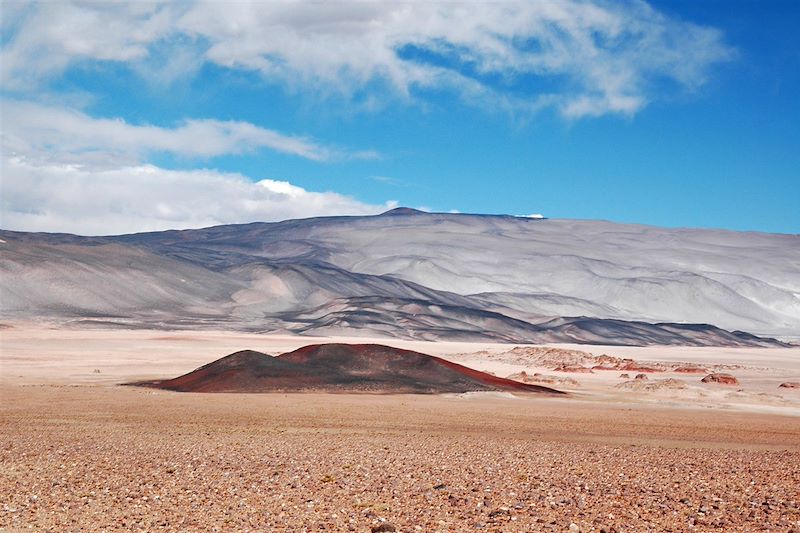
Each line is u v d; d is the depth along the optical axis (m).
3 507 24.39
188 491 27.36
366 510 24.34
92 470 32.22
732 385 120.81
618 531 21.62
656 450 44.12
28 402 68.31
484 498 26.62
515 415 66.00
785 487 30.27
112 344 191.62
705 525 22.62
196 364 139.62
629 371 154.62
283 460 36.00
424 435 49.59
